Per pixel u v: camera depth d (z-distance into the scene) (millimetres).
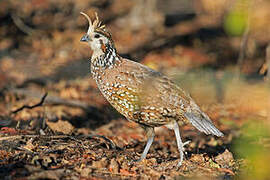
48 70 18953
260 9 19547
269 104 14789
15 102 14078
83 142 9094
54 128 10000
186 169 8344
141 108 8281
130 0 28219
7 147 8141
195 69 19047
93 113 13969
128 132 12289
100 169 7762
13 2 25422
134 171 7914
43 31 24031
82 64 20156
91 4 26922
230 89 15805
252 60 20688
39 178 6992
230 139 11656
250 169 8039
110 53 8617
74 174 7379
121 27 25672
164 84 8266
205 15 26328
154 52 22312
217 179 7914
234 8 8594
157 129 12672
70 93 15828
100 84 8734
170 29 25516
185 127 12906
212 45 22734
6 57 20672
